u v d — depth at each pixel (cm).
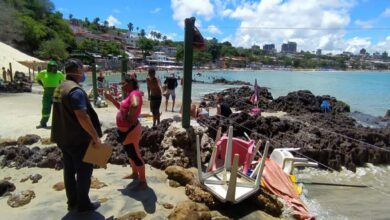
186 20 799
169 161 784
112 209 559
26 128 1069
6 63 4309
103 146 511
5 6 7069
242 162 791
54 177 696
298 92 2162
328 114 1702
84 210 538
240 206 632
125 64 1755
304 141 1073
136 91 617
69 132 498
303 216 627
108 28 19500
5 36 6794
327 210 685
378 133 1202
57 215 532
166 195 622
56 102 504
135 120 619
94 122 525
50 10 10688
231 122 1109
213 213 591
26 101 1758
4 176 705
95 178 669
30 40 7875
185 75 823
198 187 642
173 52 15550
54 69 1060
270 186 704
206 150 853
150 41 14525
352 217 659
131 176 691
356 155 1009
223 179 662
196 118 1142
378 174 941
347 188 820
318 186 824
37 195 607
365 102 2803
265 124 1160
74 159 513
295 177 837
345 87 4328
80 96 484
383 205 720
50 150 812
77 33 13575
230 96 2320
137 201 591
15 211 547
